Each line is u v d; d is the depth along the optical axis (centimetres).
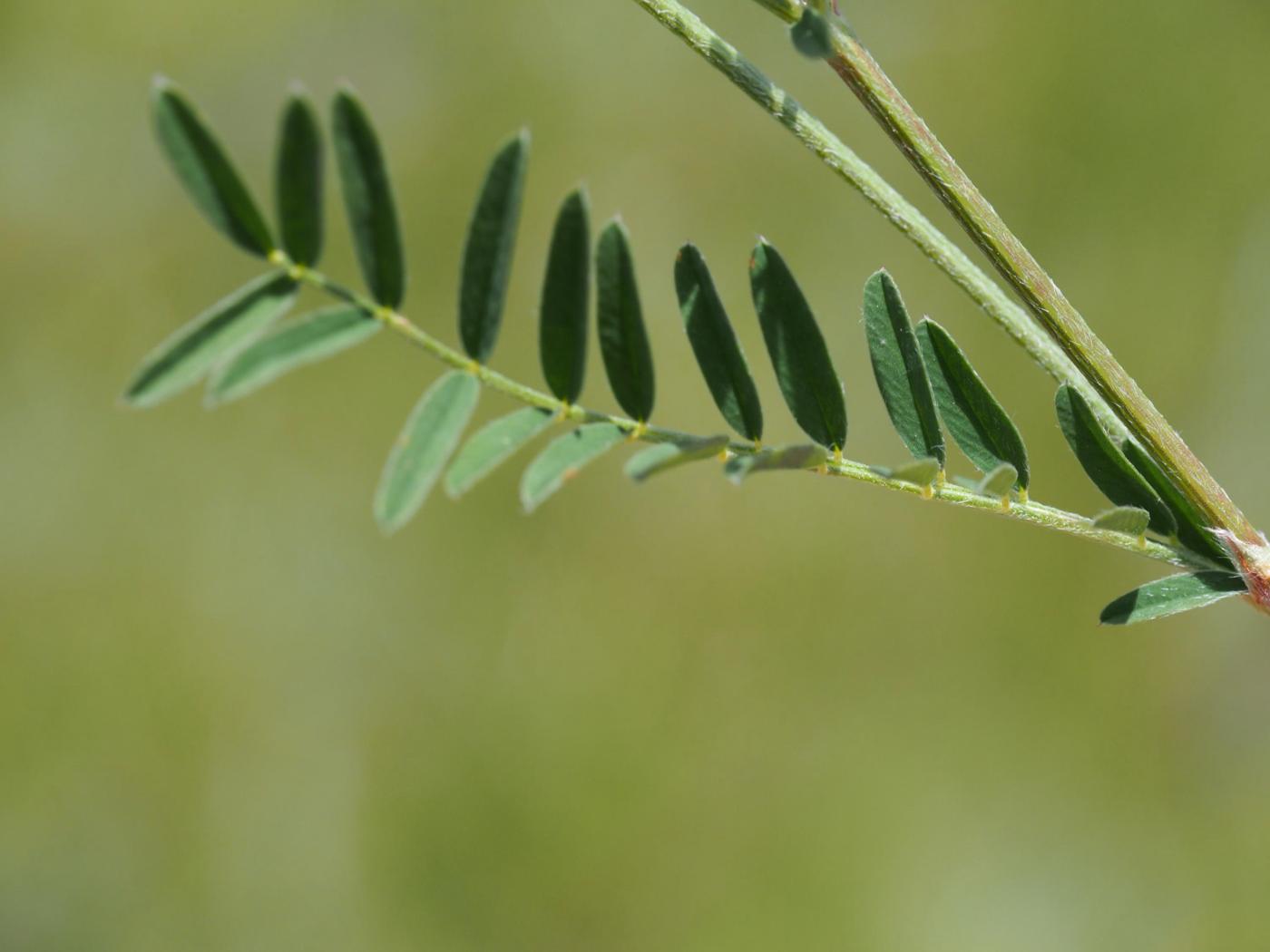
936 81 70
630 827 70
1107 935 67
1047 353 31
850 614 71
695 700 71
